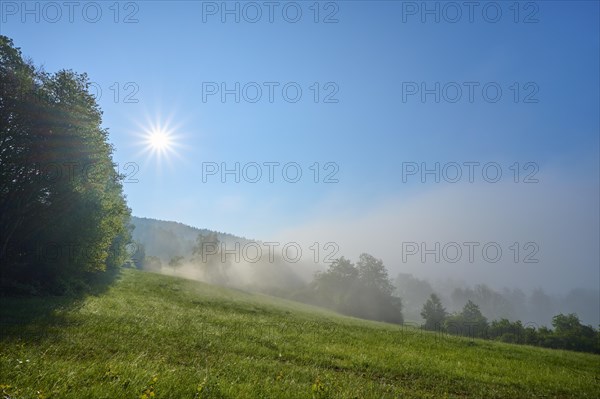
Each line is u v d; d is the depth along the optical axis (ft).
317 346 58.44
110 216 112.98
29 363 25.98
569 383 51.70
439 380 45.01
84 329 43.75
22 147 87.30
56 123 91.20
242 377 32.50
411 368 49.24
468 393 41.06
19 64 88.28
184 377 28.02
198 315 80.02
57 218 94.38
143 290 123.34
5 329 38.52
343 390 31.94
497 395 41.11
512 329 200.44
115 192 140.67
